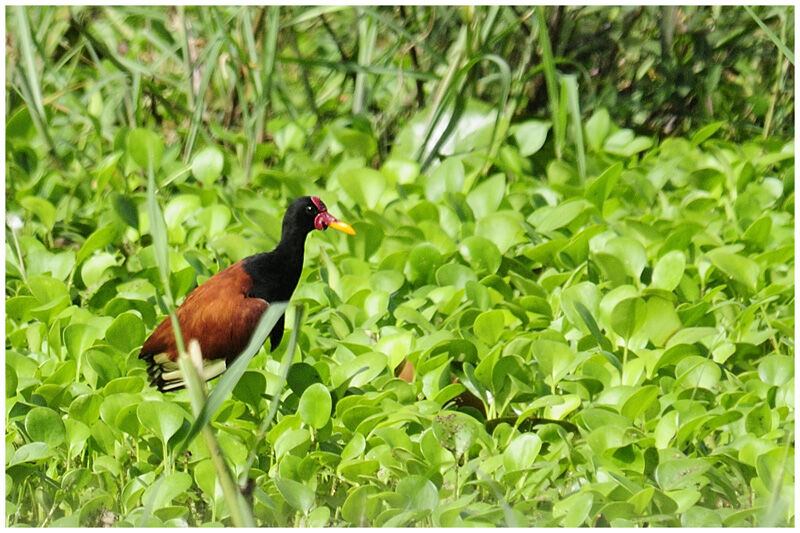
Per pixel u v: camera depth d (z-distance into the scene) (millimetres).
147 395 9508
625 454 8562
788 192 14938
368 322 10602
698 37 17250
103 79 15906
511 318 11141
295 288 11562
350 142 15961
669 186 15883
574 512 7652
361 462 8344
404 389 9617
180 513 8133
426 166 15695
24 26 14477
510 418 9414
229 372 6816
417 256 11906
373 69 15555
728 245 12602
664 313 10383
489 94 17641
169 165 15305
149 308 11055
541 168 16438
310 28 18812
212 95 18406
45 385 9305
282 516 8297
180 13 16109
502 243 12383
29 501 8938
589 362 9859
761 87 18188
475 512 8133
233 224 14102
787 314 11430
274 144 17062
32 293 11305
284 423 9039
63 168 15734
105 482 8711
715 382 9742
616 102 17812
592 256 11656
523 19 15242
